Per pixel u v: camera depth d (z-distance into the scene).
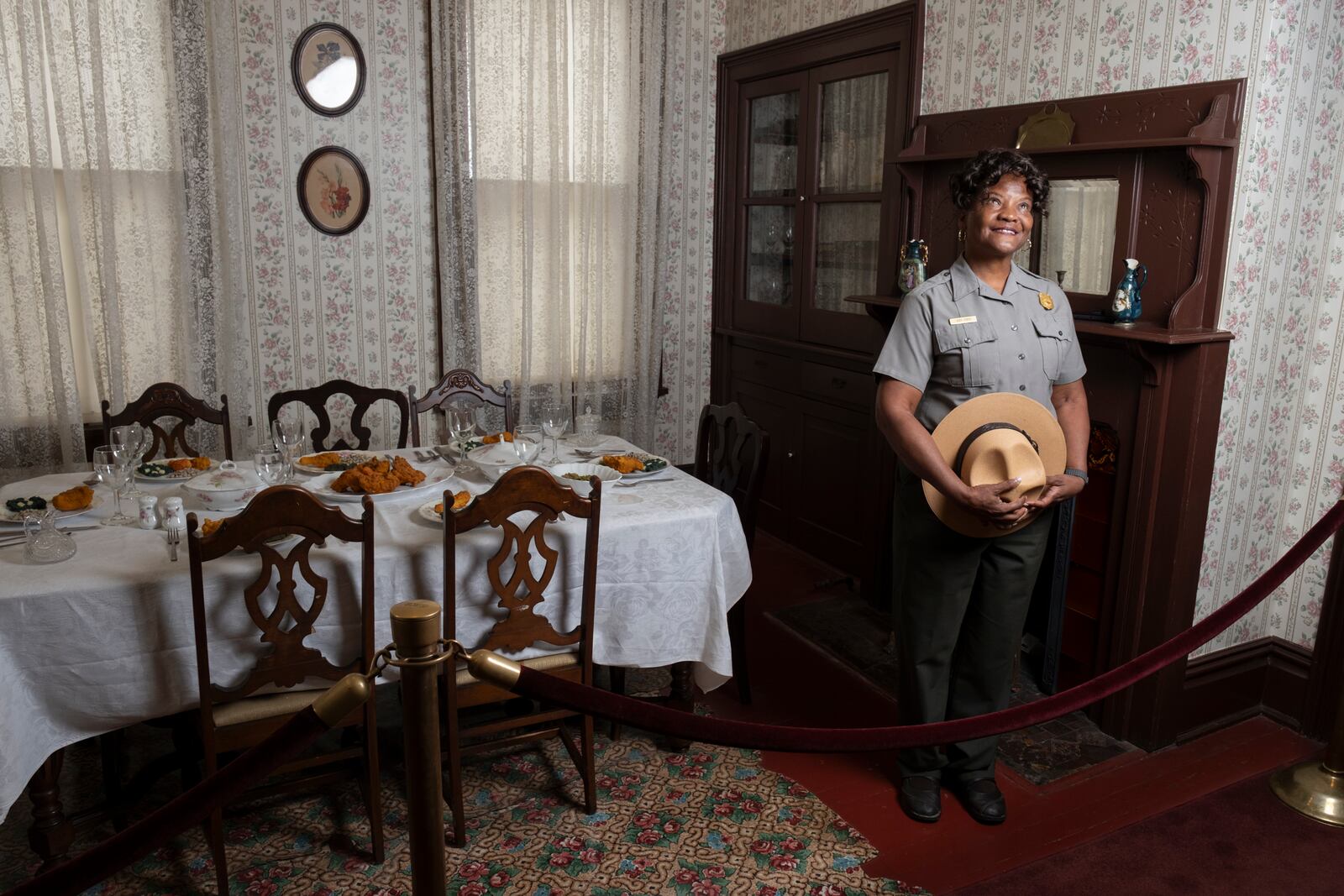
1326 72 2.75
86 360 3.72
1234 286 2.71
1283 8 2.55
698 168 4.97
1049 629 3.22
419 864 1.46
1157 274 2.79
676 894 2.27
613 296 4.78
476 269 4.37
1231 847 2.48
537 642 2.48
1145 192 2.80
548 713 2.54
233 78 3.82
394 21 4.11
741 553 2.82
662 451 5.21
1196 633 2.07
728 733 1.56
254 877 2.28
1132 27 2.85
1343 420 2.92
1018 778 2.79
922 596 2.52
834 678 3.39
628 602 2.58
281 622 2.24
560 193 4.50
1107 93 2.93
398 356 4.40
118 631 2.09
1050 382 2.49
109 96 3.60
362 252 4.23
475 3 4.20
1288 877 2.37
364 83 4.10
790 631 3.77
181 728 2.60
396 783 2.68
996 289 2.44
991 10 3.31
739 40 4.78
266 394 4.15
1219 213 2.63
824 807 2.63
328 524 2.09
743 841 2.47
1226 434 2.83
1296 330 2.91
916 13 3.62
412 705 1.39
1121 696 2.96
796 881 2.33
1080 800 2.68
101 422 3.78
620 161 4.66
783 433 4.72
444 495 2.24
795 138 4.50
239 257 3.96
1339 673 2.96
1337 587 2.93
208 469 2.82
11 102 3.45
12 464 3.63
